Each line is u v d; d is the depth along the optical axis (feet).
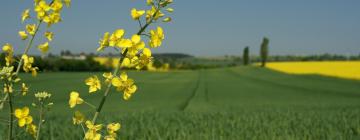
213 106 92.94
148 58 10.71
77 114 11.00
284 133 31.55
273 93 144.46
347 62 333.42
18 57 10.98
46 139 26.73
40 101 11.39
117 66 10.86
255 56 598.34
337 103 101.24
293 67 323.57
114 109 81.66
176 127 33.99
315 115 51.75
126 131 30.45
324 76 243.60
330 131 33.17
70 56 346.13
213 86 173.78
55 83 151.23
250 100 116.16
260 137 29.43
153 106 93.20
